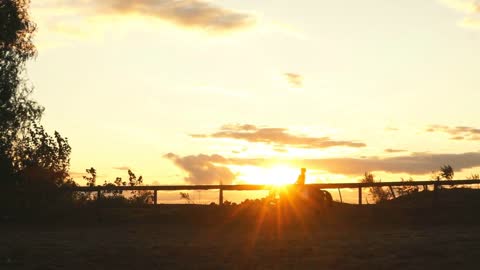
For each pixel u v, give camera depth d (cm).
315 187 3114
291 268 1561
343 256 1752
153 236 2469
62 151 3469
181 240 2281
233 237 2411
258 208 3130
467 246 1931
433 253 1783
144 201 3409
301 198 3058
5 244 2156
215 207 3173
